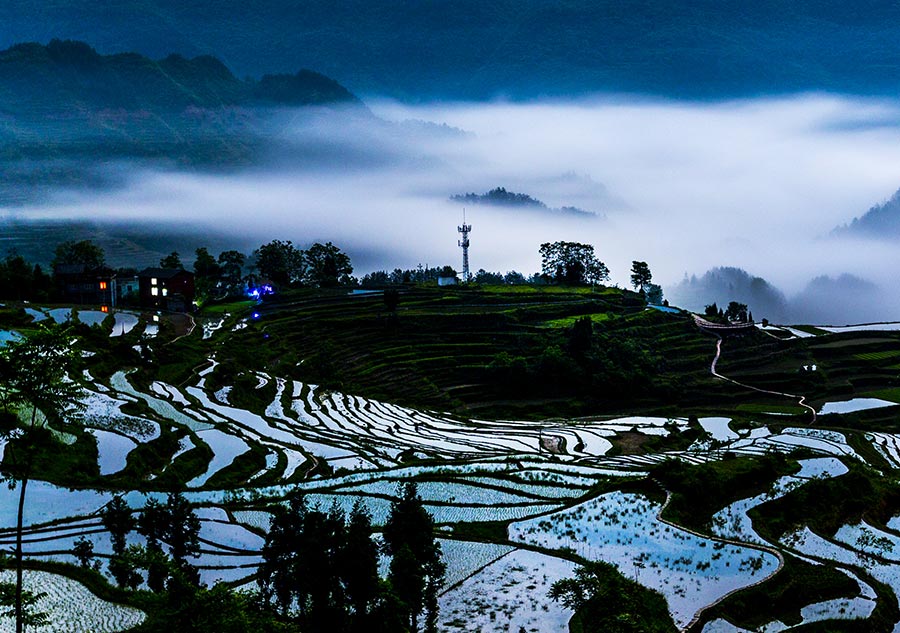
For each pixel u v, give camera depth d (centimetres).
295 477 8131
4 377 3997
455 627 4862
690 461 10119
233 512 6600
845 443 12000
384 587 4384
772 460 8350
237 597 3784
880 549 6519
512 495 7475
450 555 5959
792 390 16738
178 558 5266
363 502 7094
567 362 15988
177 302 18425
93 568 5216
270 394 12581
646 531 6450
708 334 19888
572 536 6350
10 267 17875
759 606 5294
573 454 10656
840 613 5300
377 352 16612
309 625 4397
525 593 5319
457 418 13362
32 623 4050
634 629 4425
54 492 6644
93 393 10006
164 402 10294
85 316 15438
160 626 3772
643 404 15675
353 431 11069
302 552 4481
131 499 6625
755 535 6512
